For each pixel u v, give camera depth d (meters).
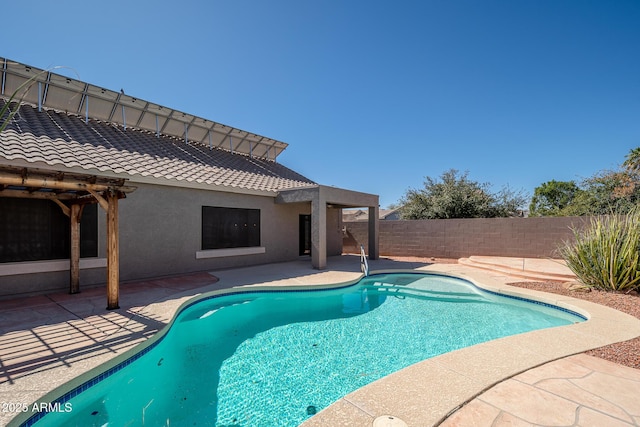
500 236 18.23
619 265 9.01
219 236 14.12
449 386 3.90
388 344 7.31
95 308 7.66
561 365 4.56
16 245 8.95
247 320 8.91
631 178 19.70
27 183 6.19
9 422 3.33
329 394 5.22
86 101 14.06
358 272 13.70
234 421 4.47
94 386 4.55
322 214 14.70
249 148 21.61
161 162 13.05
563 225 16.48
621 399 3.66
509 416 3.29
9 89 12.54
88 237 10.28
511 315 9.42
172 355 6.68
